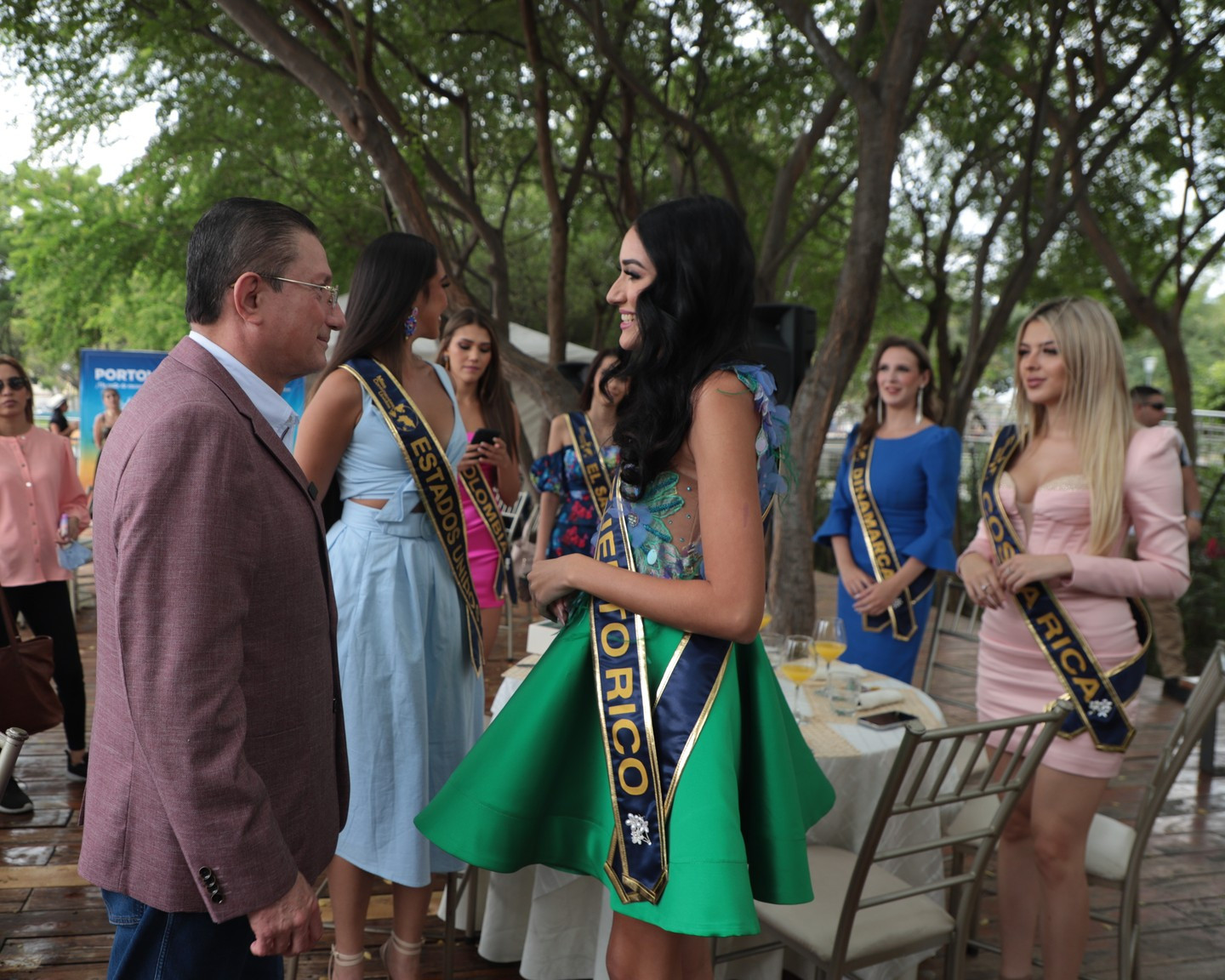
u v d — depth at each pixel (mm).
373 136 5117
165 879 1187
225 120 8102
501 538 2986
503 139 8867
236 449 1187
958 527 8625
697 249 1260
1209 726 4129
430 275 2057
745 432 1238
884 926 1954
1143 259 10234
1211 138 8617
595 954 2340
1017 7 6871
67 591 3586
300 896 1201
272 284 1307
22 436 3496
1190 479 5004
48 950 2471
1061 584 2137
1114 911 2961
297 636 1290
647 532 1303
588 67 8164
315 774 1329
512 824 1311
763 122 9289
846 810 2254
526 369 5953
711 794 1214
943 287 9805
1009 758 2256
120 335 17422
